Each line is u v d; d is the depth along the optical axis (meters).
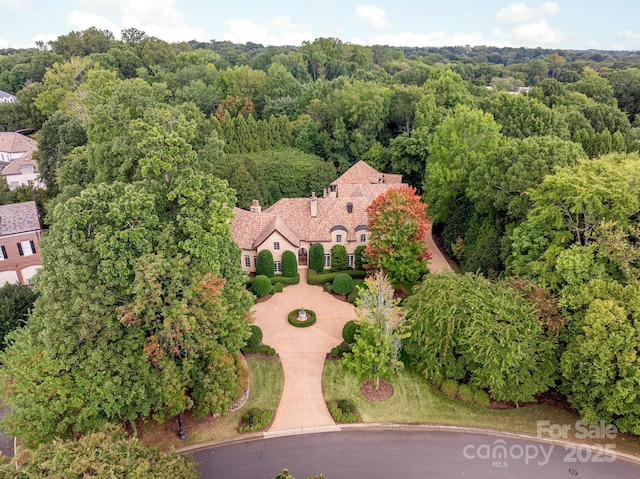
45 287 26.33
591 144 59.25
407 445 30.38
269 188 66.25
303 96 91.50
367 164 68.75
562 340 31.53
